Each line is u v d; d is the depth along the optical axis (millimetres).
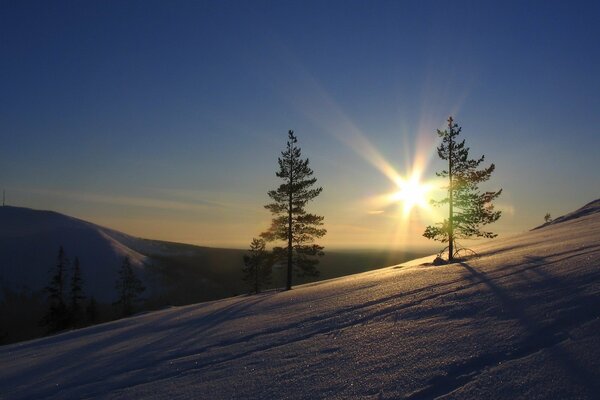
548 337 6750
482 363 6375
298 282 124750
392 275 22203
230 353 10711
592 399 4738
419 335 8711
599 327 6566
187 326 17359
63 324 66312
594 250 14281
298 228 38312
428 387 6008
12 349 20109
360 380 6859
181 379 9078
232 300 27406
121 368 11172
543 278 11242
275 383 7578
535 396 5074
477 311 9516
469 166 31141
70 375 11414
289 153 38812
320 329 11578
